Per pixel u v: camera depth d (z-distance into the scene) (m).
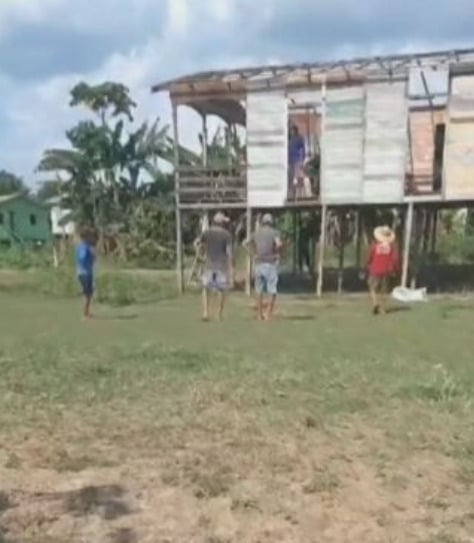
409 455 7.26
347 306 21.52
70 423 8.41
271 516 6.01
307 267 33.97
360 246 31.95
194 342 14.25
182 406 9.09
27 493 6.48
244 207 27.02
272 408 8.94
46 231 68.69
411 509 6.11
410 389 9.75
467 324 17.00
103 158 52.22
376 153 25.61
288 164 26.58
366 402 9.15
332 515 6.01
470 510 6.09
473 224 41.03
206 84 26.55
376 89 25.45
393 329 16.11
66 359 12.06
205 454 7.31
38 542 5.61
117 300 23.22
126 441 7.75
